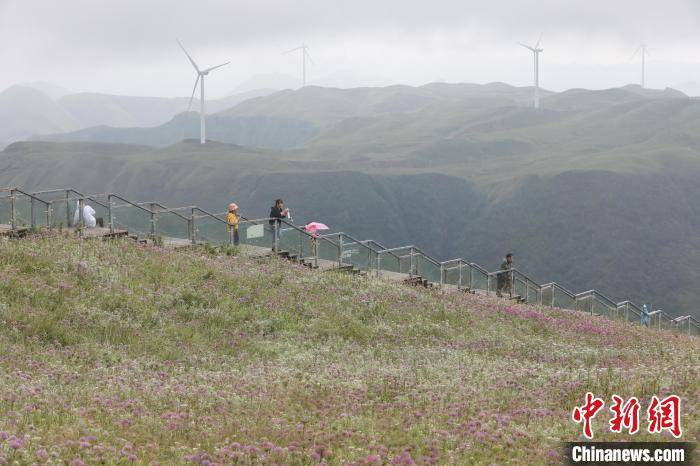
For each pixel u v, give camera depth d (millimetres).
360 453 9328
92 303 19219
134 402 11383
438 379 15023
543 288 36281
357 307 24469
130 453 8648
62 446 8766
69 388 12188
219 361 16672
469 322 25969
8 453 8164
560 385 14336
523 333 26734
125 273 22188
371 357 18516
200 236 29844
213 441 9703
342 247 31969
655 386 13688
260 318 21391
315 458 9078
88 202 28094
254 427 10305
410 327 23203
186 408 11281
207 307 21250
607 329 30641
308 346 19578
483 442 10086
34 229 25125
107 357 15555
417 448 9656
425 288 31297
